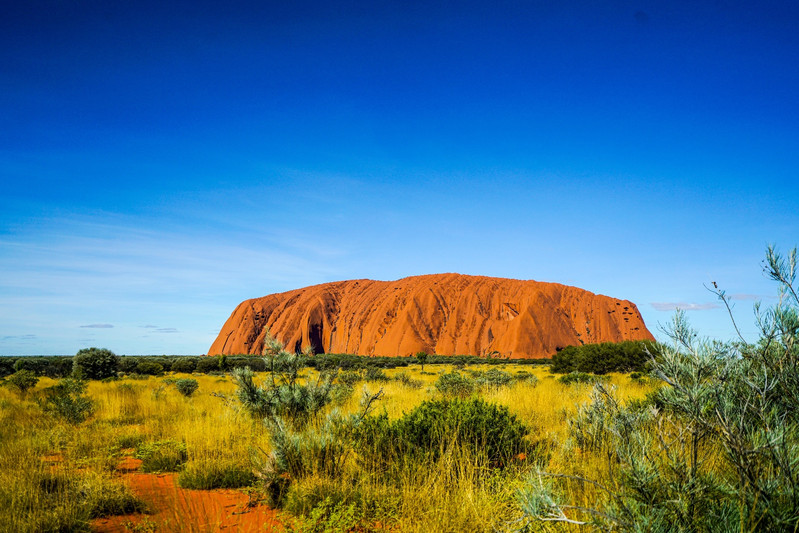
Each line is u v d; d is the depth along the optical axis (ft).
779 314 10.15
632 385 54.19
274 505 18.35
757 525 8.95
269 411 31.68
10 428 34.14
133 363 197.77
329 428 23.00
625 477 10.66
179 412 43.80
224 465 22.62
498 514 14.53
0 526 14.79
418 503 16.05
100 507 17.44
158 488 20.79
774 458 9.14
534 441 25.70
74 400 42.04
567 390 51.37
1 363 163.43
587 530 10.72
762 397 9.87
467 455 19.31
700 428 10.57
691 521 9.45
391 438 22.93
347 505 17.06
